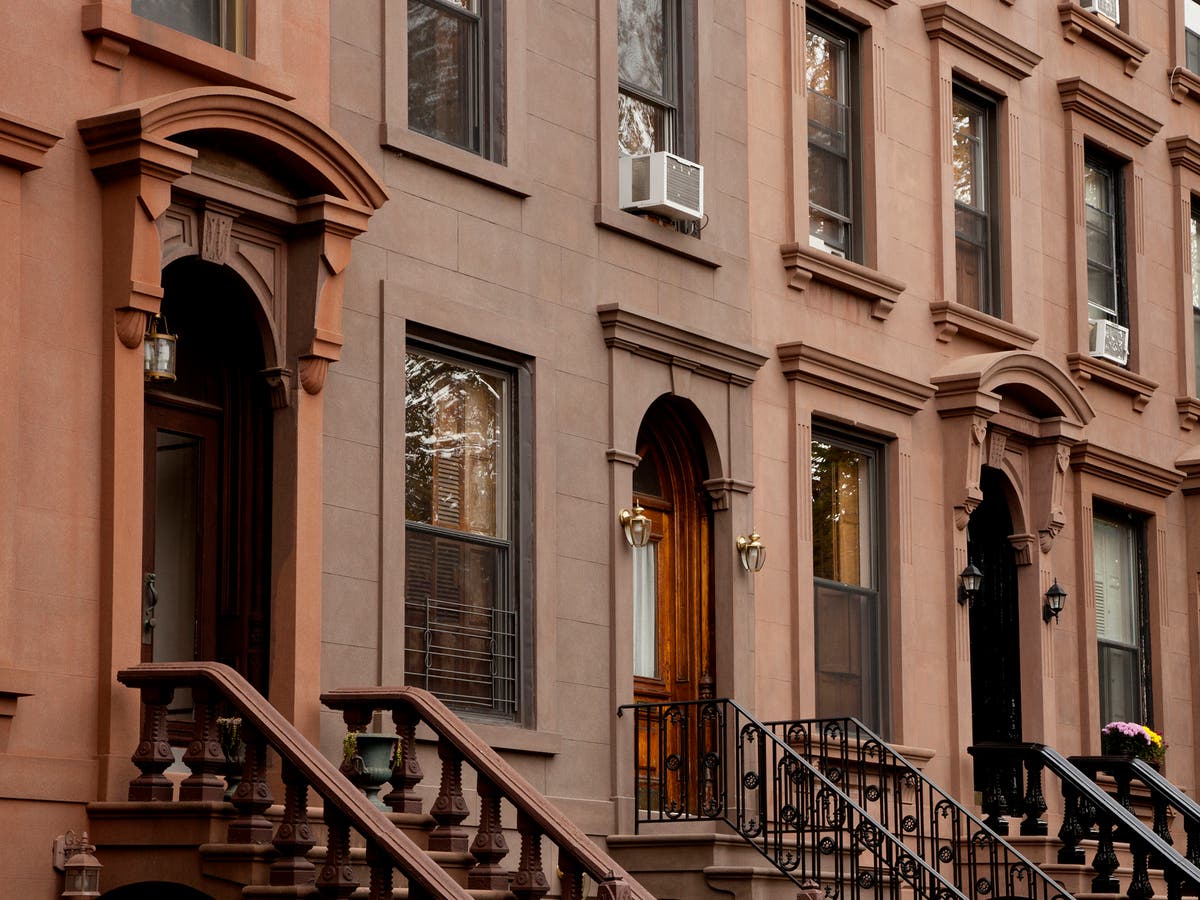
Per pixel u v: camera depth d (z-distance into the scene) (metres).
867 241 18.64
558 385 15.27
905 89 19.31
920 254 19.23
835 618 17.89
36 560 11.66
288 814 11.41
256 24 13.31
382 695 12.89
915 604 18.44
